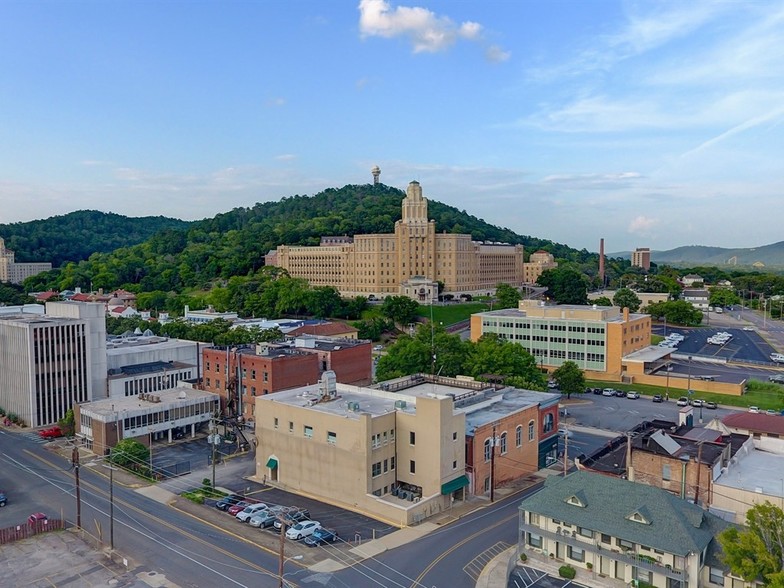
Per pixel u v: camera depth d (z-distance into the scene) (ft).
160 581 173.88
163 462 283.38
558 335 514.27
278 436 253.44
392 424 237.25
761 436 243.19
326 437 235.61
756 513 151.12
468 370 373.81
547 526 185.88
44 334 351.67
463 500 236.22
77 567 183.21
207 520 216.95
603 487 185.88
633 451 209.87
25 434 336.08
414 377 307.78
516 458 262.67
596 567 175.83
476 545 196.34
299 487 246.27
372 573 177.37
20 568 183.01
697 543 162.20
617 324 484.33
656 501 175.73
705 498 195.72
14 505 232.32
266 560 185.57
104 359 379.76
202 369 389.80
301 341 404.16
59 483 256.52
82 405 321.32
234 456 292.20
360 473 225.56
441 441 225.56
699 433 235.20
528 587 170.40
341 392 278.46
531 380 365.20
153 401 325.01
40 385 351.05
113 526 212.23
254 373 346.54
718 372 487.20
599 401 412.77
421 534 204.23
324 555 188.65
